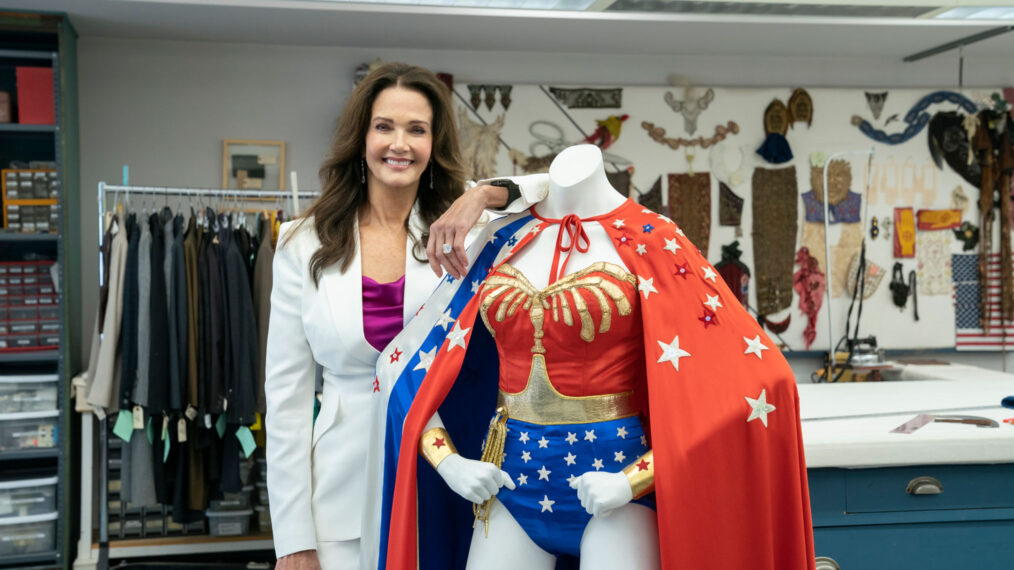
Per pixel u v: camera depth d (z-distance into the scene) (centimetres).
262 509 348
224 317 324
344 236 161
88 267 395
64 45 354
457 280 155
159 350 318
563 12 327
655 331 132
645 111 438
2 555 333
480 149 424
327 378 166
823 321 448
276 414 162
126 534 345
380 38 399
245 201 402
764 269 443
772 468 134
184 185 404
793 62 452
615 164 436
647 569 129
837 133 449
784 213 444
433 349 150
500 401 142
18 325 347
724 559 127
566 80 435
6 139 384
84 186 394
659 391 129
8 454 339
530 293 137
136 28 376
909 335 454
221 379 323
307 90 414
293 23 369
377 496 154
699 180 440
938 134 454
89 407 337
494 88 426
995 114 452
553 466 133
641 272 136
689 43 415
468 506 158
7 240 359
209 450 332
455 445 157
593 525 131
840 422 228
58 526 338
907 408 249
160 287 321
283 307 164
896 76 460
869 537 207
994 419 230
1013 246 456
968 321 457
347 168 167
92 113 394
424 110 163
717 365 133
